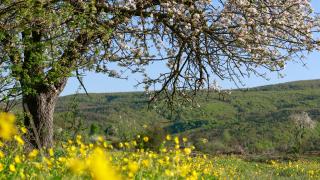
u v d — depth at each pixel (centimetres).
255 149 9244
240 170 1738
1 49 1062
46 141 1298
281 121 10644
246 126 10956
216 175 986
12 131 327
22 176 495
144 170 615
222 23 1426
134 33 1480
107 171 191
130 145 892
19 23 1092
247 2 1433
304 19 1522
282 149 8888
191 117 12950
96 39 1381
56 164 646
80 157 754
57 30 1155
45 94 1342
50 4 1119
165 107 1756
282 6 1458
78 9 1238
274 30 1516
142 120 12269
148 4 1439
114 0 1384
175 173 614
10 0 1025
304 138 8912
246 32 1445
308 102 15225
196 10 1441
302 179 1645
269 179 1422
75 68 1191
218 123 12306
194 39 1448
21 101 1156
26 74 1062
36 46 1103
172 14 1394
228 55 1482
